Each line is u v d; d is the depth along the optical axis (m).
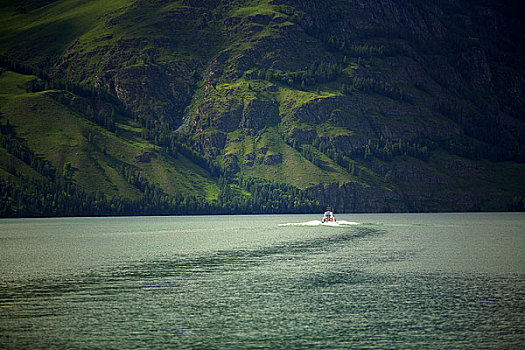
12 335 144.50
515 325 151.88
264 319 160.75
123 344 137.12
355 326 152.12
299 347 133.88
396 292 199.25
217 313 168.25
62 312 169.75
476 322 155.25
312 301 184.38
